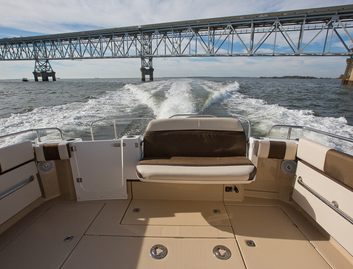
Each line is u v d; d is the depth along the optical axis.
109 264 1.52
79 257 1.59
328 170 1.63
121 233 1.83
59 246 1.70
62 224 1.95
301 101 14.01
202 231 1.85
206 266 1.50
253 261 1.54
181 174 1.85
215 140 2.28
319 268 1.49
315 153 1.79
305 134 6.35
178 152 2.29
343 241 1.53
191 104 9.95
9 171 1.86
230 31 29.38
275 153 2.14
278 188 2.28
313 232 1.83
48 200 2.32
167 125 2.31
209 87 16.77
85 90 24.41
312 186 1.86
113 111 9.52
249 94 16.14
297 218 2.02
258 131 6.59
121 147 2.22
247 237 1.77
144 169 1.93
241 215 2.06
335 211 1.59
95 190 2.32
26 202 2.05
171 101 10.71
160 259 1.56
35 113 9.87
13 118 8.77
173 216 2.05
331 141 5.81
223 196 2.29
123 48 39.22
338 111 11.00
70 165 2.28
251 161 2.17
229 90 15.69
